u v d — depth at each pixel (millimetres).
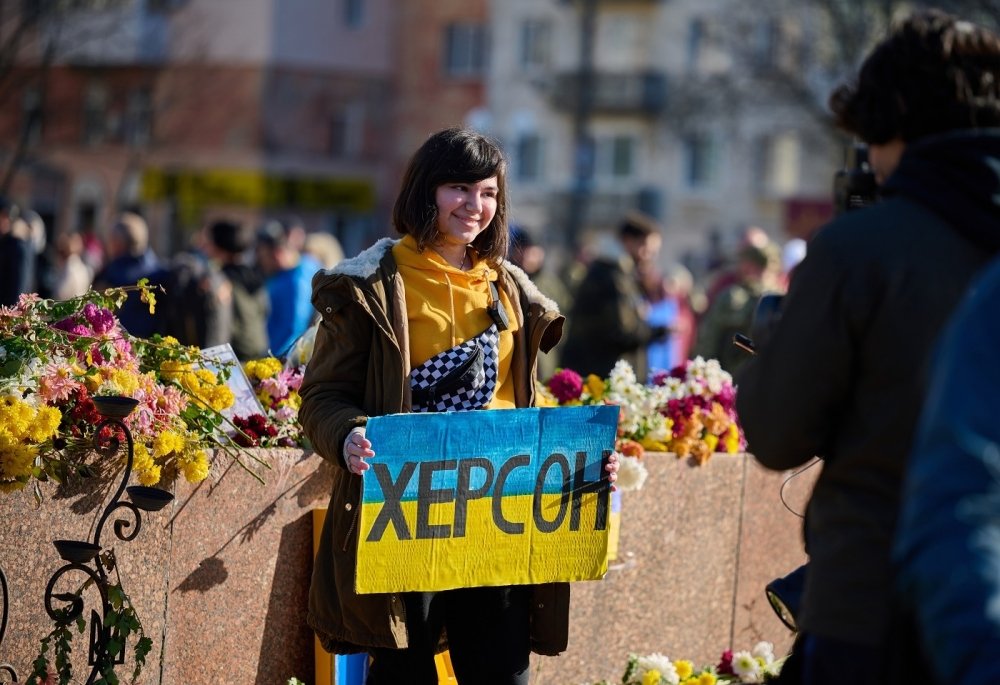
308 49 54094
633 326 13391
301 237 15164
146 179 52188
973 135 3471
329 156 55031
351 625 4820
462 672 5008
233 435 5824
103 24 45938
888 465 3453
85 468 4984
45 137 48812
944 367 2568
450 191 4852
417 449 4770
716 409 7258
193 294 11617
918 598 2439
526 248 14672
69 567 4746
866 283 3451
